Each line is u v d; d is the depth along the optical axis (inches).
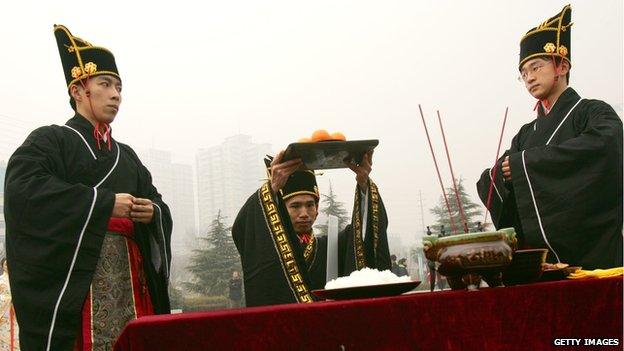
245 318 72.5
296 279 130.0
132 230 143.8
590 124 154.9
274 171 136.0
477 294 78.5
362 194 144.3
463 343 77.2
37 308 124.3
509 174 153.2
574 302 81.2
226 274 1115.9
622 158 146.2
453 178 108.3
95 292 133.0
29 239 127.3
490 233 85.6
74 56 149.7
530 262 92.9
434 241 89.7
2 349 251.1
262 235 134.5
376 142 127.6
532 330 79.2
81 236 127.0
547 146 147.7
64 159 139.1
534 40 171.2
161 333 70.7
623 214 147.7
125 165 148.5
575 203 142.3
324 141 127.0
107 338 132.3
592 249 143.9
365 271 97.2
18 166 131.6
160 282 144.6
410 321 76.3
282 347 72.7
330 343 74.0
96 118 149.0
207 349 71.3
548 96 172.1
